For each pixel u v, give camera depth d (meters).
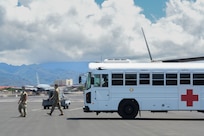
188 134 15.77
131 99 24.66
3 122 22.14
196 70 24.52
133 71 24.64
